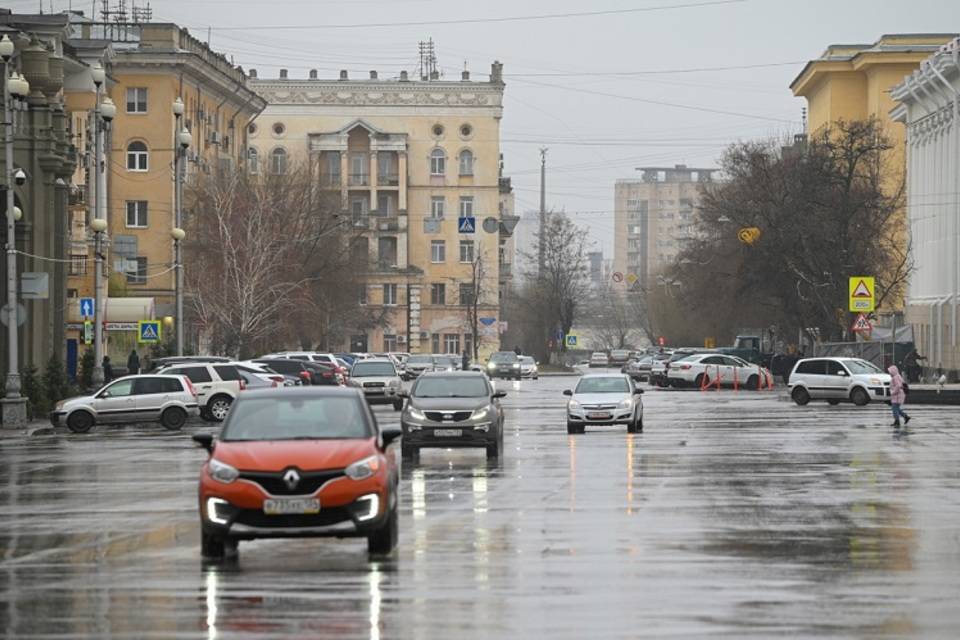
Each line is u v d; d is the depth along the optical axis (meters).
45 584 29.55
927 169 185.75
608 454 66.56
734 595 27.23
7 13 128.62
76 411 90.81
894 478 53.56
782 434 81.31
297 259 161.12
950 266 171.62
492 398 66.06
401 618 25.09
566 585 28.58
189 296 153.62
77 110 153.25
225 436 34.22
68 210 137.88
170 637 23.70
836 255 153.88
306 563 32.12
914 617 24.83
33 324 112.12
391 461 34.69
